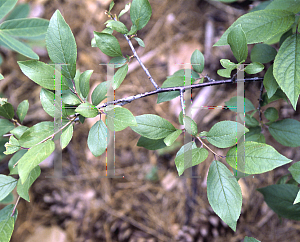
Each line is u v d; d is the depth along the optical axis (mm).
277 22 391
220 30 1103
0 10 468
